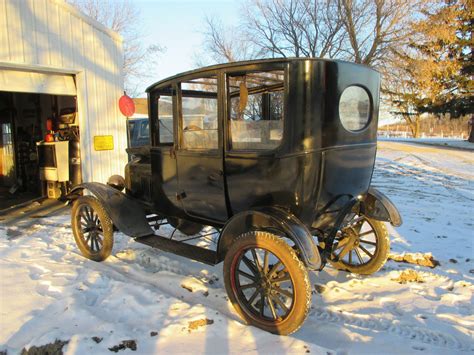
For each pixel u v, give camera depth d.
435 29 18.83
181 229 4.68
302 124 2.82
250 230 3.11
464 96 27.28
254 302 3.35
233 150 3.22
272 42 20.61
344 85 3.00
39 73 6.92
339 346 2.77
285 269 2.87
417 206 7.35
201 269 4.21
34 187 9.60
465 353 2.66
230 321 2.99
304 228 2.87
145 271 4.13
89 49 7.49
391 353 2.65
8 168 10.48
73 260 4.54
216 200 3.46
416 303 3.39
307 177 2.88
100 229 4.47
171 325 2.89
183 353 2.59
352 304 3.41
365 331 2.98
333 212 3.27
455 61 25.47
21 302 3.32
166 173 3.88
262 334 2.83
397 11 18.48
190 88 3.51
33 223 6.43
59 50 6.96
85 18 7.36
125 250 4.83
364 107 3.30
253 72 3.04
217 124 3.29
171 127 3.85
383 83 20.00
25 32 6.45
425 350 2.69
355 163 3.23
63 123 8.83
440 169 12.91
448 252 4.65
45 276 3.91
